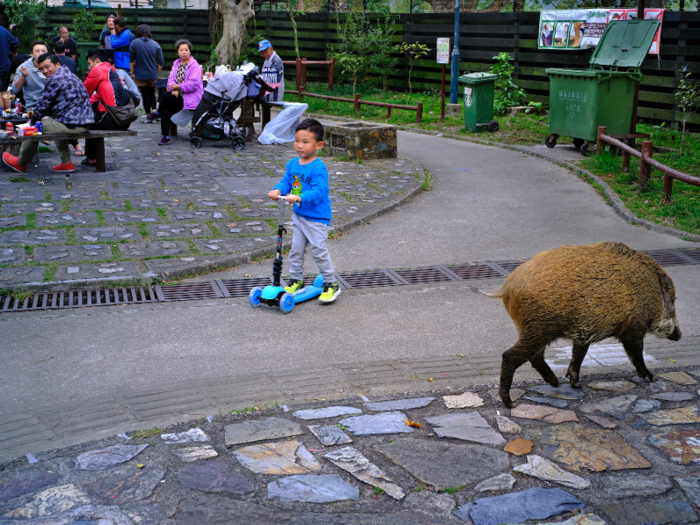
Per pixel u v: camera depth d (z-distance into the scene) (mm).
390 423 3852
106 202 8438
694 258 6953
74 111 9531
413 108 15891
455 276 6477
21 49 20562
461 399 4152
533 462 3473
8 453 3490
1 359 4605
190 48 12266
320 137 5656
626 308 3867
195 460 3443
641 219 8234
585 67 15766
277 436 3689
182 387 4266
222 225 7684
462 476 3348
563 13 15789
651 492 3221
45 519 2967
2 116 9969
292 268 5906
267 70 14094
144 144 12688
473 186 10211
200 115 12109
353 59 19578
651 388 4328
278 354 4801
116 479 3268
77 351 4762
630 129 12016
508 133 14734
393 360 4742
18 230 7207
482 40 17891
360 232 7844
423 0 20969
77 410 3951
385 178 10344
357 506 3107
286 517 3020
